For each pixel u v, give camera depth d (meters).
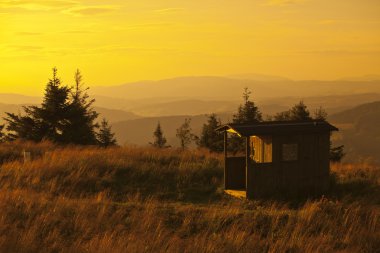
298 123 20.86
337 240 12.02
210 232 12.59
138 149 27.48
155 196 18.81
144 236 11.20
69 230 12.13
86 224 12.32
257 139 20.64
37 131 33.41
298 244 11.23
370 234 12.16
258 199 18.86
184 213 13.92
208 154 27.61
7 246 9.84
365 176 23.28
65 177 19.78
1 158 23.53
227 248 10.81
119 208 14.40
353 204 16.11
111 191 19.23
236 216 13.73
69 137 33.22
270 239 11.89
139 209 14.49
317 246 11.24
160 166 22.95
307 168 20.19
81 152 24.39
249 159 19.14
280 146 19.70
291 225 12.99
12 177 19.09
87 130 35.00
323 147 20.53
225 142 20.47
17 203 13.76
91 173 20.55
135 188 19.72
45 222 12.30
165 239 11.06
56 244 10.52
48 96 33.78
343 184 21.30
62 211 13.45
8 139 33.69
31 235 10.49
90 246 9.99
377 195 19.55
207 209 14.59
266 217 13.64
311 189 20.17
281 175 19.69
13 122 33.94
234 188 20.27
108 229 12.05
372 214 13.93
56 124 33.75
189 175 21.53
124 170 21.62
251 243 11.24
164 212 14.05
